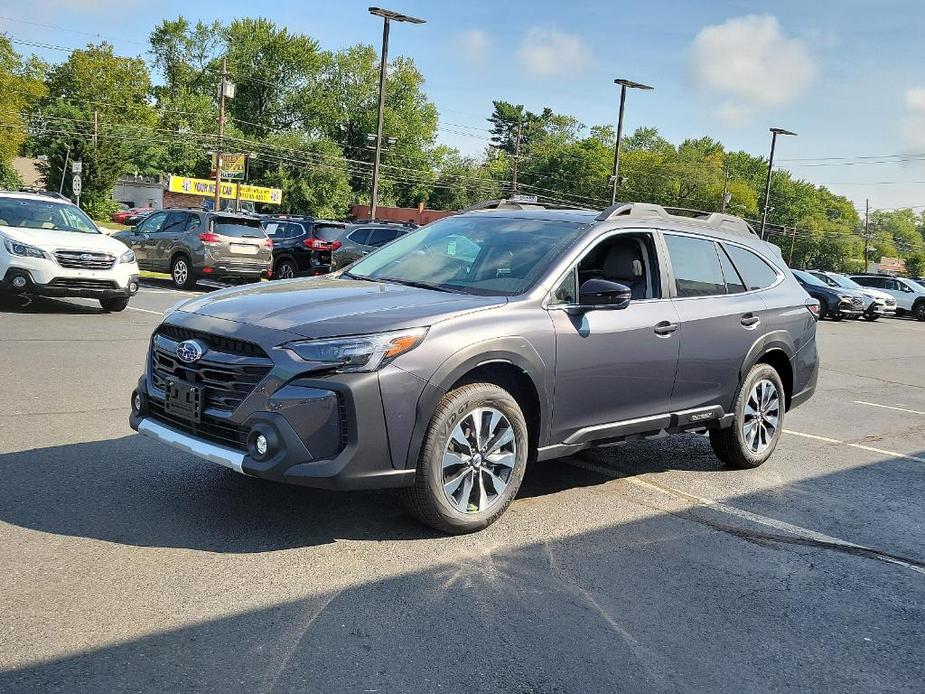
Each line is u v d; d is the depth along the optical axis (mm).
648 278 5414
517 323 4492
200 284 22125
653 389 5301
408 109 96688
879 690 3176
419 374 4047
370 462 3963
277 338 3951
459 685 2930
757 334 6051
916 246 152875
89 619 3201
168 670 2879
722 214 6406
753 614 3773
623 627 3518
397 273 5254
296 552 4008
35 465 5039
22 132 65375
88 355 9039
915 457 7387
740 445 6172
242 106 94500
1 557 3697
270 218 23281
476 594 3707
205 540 4066
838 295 29172
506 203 6047
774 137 62438
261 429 3838
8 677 2758
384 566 3930
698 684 3098
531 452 4754
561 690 2963
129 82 90562
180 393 4195
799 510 5453
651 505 5289
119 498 4562
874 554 4715
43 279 11711
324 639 3182
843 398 10914
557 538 4527
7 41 61688
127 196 80812
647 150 124250
